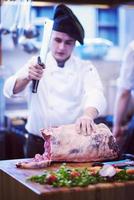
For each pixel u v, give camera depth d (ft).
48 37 6.08
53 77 6.87
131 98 10.77
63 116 6.91
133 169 4.79
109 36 12.85
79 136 5.68
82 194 4.25
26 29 7.91
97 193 4.30
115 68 13.12
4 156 10.08
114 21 12.82
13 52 11.83
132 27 13.16
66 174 4.57
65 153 5.54
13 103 11.71
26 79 6.46
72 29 6.62
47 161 5.36
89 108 6.43
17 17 7.41
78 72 6.95
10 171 5.12
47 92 6.86
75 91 6.93
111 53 13.05
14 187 4.80
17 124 10.11
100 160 5.66
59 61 6.84
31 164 5.27
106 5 7.95
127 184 4.43
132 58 9.23
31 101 6.91
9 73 11.51
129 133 9.84
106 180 4.52
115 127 10.00
